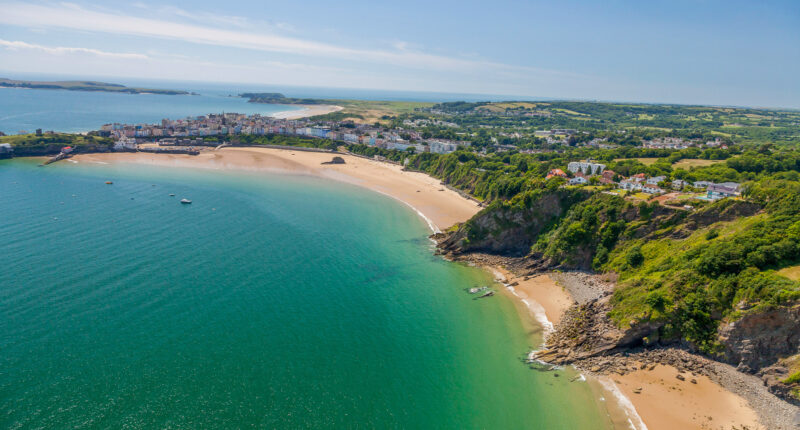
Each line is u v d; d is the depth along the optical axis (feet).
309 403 203.72
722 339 231.50
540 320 287.89
